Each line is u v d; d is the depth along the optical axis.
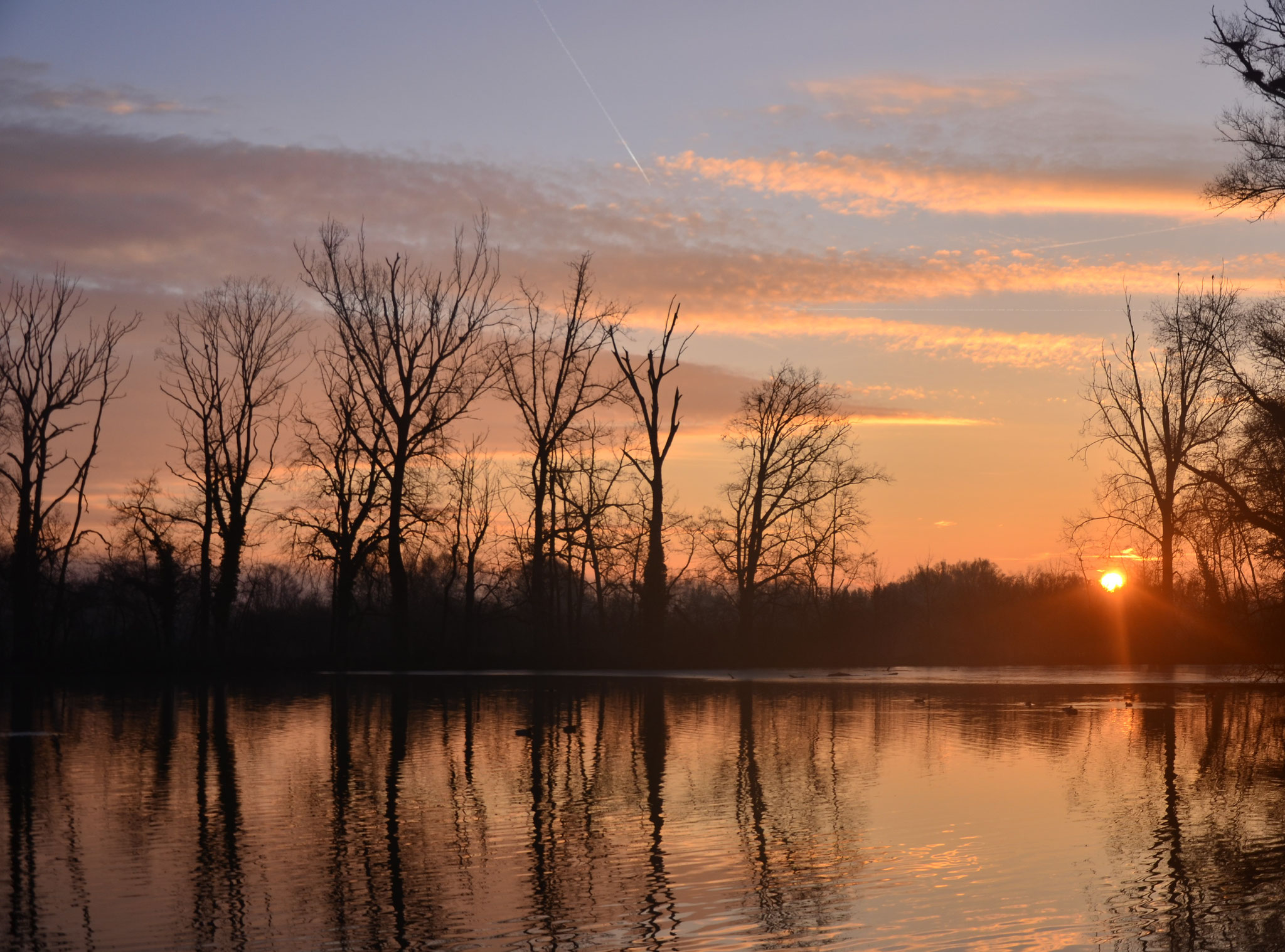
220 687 41.94
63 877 12.52
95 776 19.45
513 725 27.47
